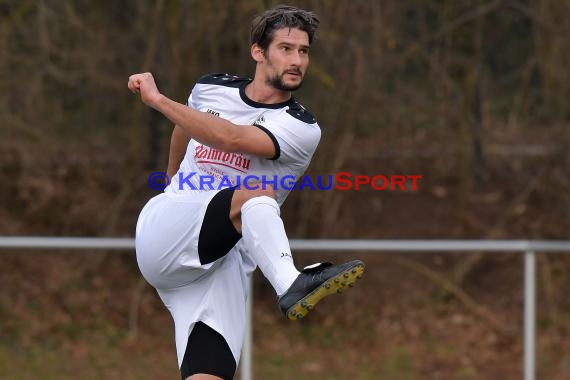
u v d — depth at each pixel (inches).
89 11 1360.7
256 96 554.9
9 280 1333.7
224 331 570.3
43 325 1246.9
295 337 1255.5
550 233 1403.8
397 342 1253.1
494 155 1456.7
